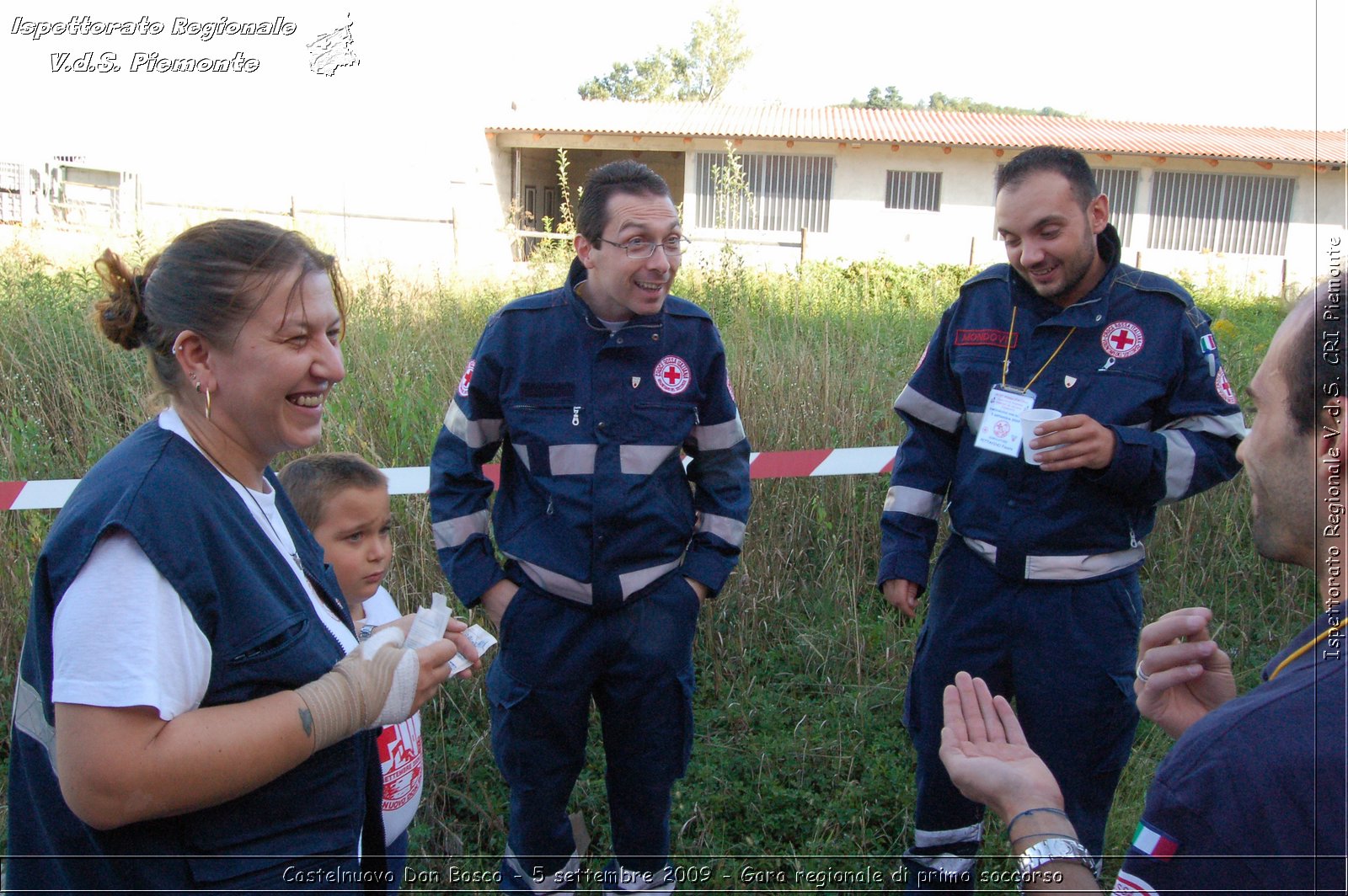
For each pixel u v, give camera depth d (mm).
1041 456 2225
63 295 6301
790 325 6973
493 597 2389
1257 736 1035
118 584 1212
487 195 21203
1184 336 2307
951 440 2623
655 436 2309
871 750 3342
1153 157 18875
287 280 1351
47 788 1333
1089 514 2291
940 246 19859
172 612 1236
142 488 1265
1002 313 2449
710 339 2418
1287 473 1135
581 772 3275
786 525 4312
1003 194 2324
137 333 1416
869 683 3676
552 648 2318
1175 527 4473
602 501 2262
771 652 3857
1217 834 1033
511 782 2459
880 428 4922
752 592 4043
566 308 2336
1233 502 4457
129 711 1187
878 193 19812
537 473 2312
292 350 1364
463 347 5824
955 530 2492
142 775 1188
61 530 1251
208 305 1322
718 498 2496
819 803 3082
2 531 3729
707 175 20266
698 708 3598
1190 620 1472
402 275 8695
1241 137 20750
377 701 1409
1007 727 1478
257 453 1472
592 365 2309
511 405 2336
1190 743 1098
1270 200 19078
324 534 2219
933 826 2535
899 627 3984
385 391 4922
